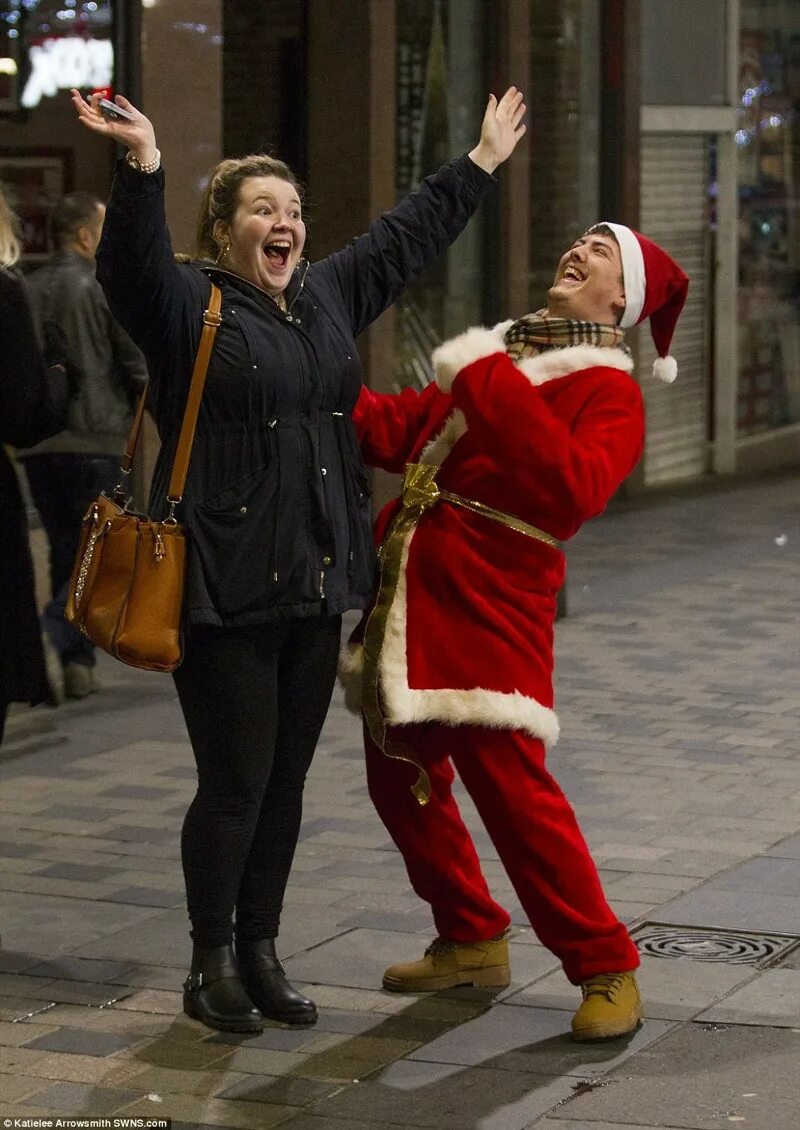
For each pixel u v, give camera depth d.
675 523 18.78
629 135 20.59
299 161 16.36
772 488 21.72
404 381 16.77
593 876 6.15
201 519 5.94
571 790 9.20
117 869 7.99
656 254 6.29
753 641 12.98
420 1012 6.38
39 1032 6.18
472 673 6.07
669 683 11.66
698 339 22.67
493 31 17.27
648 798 9.05
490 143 6.64
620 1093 5.68
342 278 6.39
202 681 6.05
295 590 5.96
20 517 6.59
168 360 5.94
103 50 13.30
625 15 20.39
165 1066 5.91
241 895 6.32
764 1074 5.81
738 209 23.05
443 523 6.16
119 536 5.92
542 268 19.59
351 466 6.16
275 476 5.96
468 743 6.12
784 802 9.00
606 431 5.98
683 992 6.51
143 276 5.78
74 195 11.04
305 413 6.04
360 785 9.30
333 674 6.29
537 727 6.09
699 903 7.46
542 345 6.28
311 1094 5.70
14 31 12.83
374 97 15.77
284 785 6.30
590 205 20.33
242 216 6.04
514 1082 5.78
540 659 6.18
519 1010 6.39
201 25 13.82
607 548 17.11
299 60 16.22
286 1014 6.23
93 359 10.81
